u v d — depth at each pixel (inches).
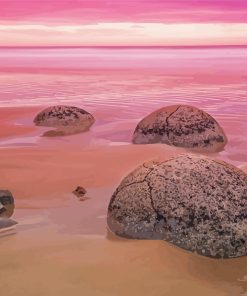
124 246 96.3
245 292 83.3
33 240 103.4
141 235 98.7
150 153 175.8
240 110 229.3
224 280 86.9
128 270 87.4
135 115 228.2
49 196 136.0
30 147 185.0
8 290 81.4
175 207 97.2
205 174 100.7
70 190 141.3
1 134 201.9
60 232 108.7
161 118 189.9
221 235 94.7
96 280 84.0
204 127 186.4
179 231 95.7
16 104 241.3
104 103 245.3
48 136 200.8
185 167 102.3
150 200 99.3
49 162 166.6
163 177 101.0
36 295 79.7
